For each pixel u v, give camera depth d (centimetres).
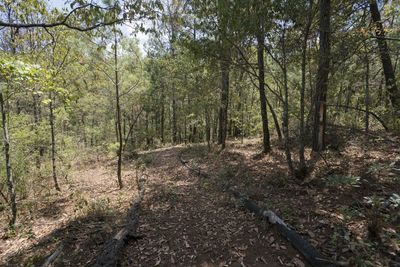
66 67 705
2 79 474
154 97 1575
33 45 621
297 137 973
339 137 785
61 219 545
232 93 1243
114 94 927
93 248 390
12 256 407
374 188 444
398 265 253
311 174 562
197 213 491
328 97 745
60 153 871
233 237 382
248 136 1608
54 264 354
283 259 313
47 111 855
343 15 597
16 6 410
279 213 415
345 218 358
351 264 270
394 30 700
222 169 771
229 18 485
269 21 501
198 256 346
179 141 2236
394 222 331
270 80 1053
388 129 814
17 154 679
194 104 1248
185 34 559
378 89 999
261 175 651
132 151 1600
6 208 618
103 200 604
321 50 540
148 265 336
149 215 500
